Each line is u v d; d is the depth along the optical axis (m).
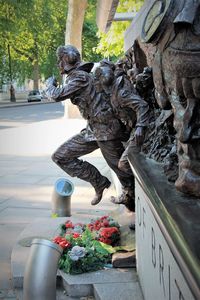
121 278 4.28
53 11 38.78
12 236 6.03
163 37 2.39
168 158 2.96
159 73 2.57
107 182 5.59
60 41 43.50
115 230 5.00
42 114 31.22
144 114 4.32
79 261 4.42
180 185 2.36
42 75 56.34
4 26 36.03
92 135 5.20
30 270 3.50
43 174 10.59
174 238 1.92
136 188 4.38
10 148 14.82
